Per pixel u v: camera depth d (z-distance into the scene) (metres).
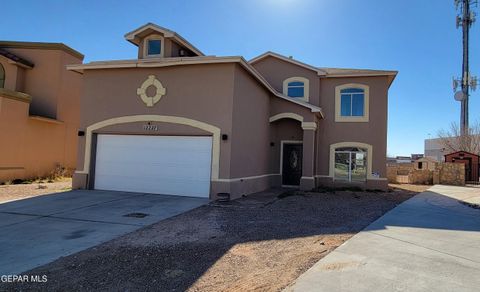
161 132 12.83
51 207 9.86
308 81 18.11
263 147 16.14
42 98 18.91
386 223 8.46
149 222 8.20
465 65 29.67
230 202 11.52
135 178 13.23
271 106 17.09
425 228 7.94
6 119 15.66
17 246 6.15
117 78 13.58
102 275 4.89
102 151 13.77
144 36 14.54
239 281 4.70
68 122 19.67
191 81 12.59
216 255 5.80
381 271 4.94
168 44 14.30
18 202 10.63
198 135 12.49
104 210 9.56
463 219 9.16
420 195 15.05
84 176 13.69
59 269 5.09
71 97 19.92
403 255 5.72
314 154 16.88
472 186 20.50
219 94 12.23
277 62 18.64
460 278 4.70
